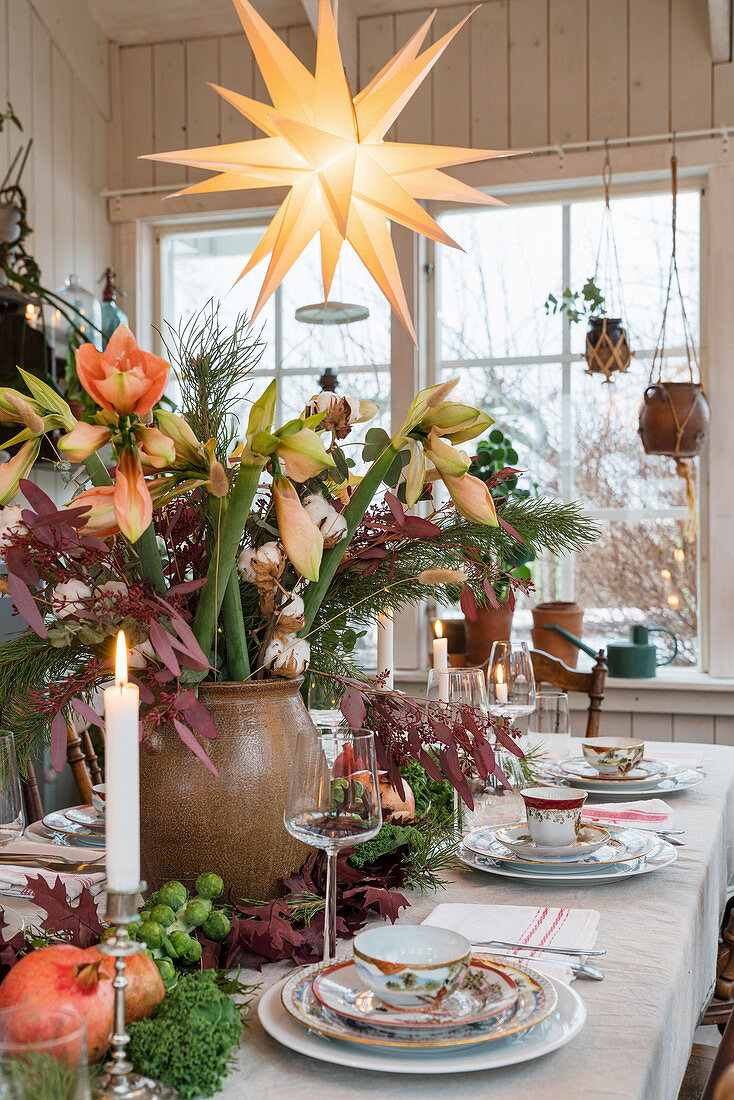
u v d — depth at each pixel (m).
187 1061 0.71
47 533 0.95
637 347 3.41
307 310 3.10
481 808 1.38
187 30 3.72
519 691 1.67
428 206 3.55
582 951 0.97
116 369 0.87
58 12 3.52
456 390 3.58
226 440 1.15
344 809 0.88
